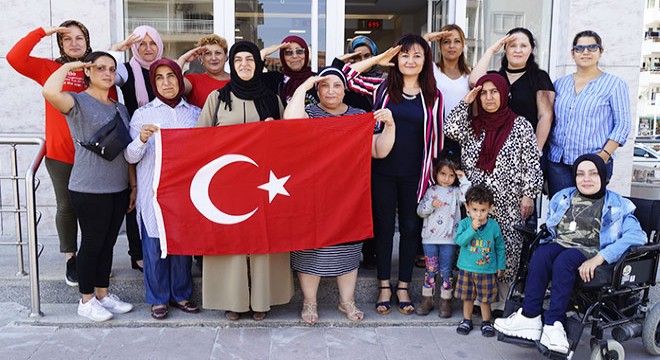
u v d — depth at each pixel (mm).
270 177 3717
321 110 3947
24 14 5145
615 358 3381
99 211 3707
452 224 3984
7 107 5234
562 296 3301
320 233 3793
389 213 4012
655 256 3543
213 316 4012
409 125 3912
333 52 5961
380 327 3959
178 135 3658
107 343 3627
